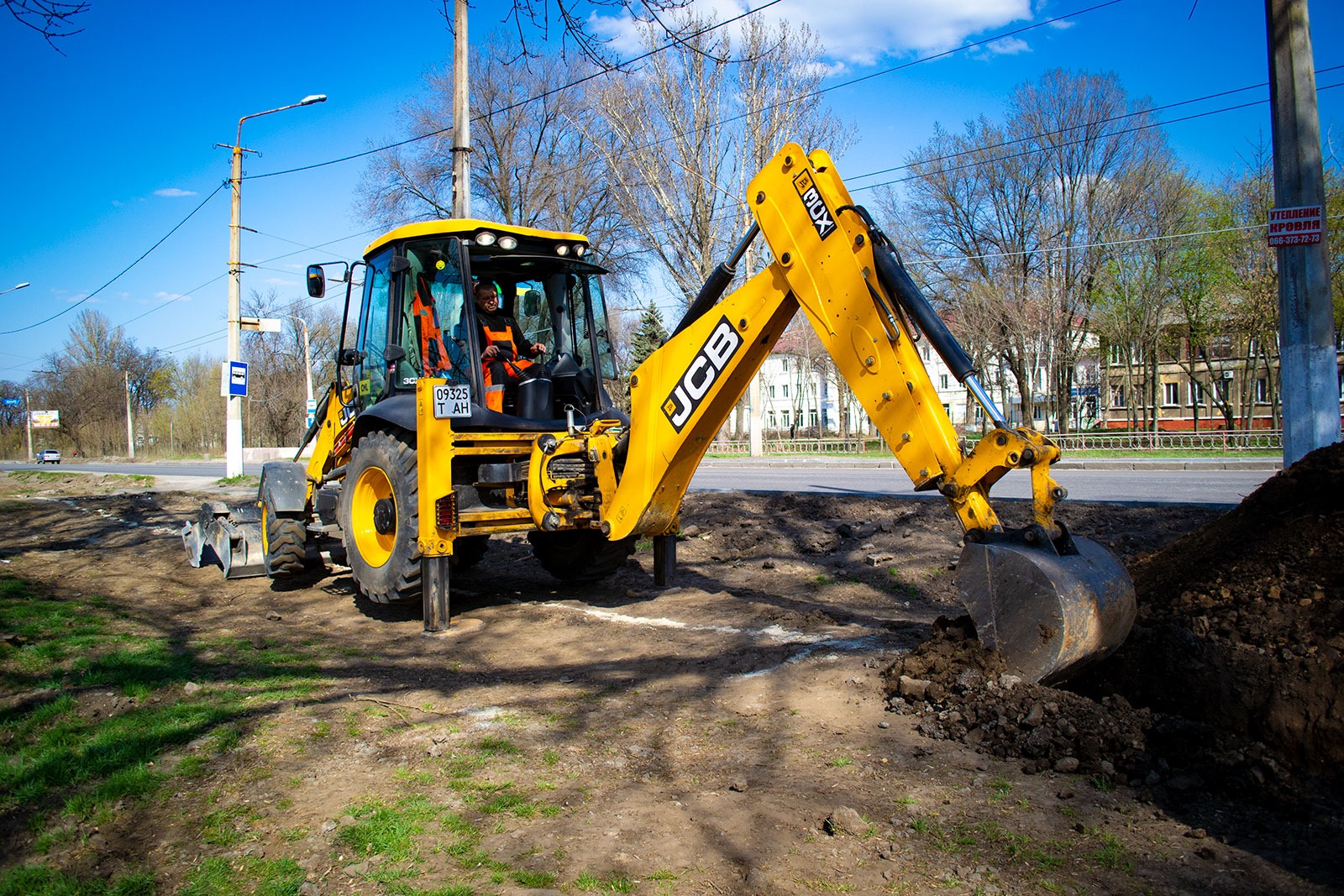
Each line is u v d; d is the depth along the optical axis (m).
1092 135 31.84
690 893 2.62
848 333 4.30
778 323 4.88
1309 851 2.69
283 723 4.21
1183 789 3.12
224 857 2.94
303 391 52.44
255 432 54.56
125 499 15.62
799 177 4.52
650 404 5.47
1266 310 28.70
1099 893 2.54
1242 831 2.84
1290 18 6.87
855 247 4.26
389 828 3.09
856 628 5.58
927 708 3.95
